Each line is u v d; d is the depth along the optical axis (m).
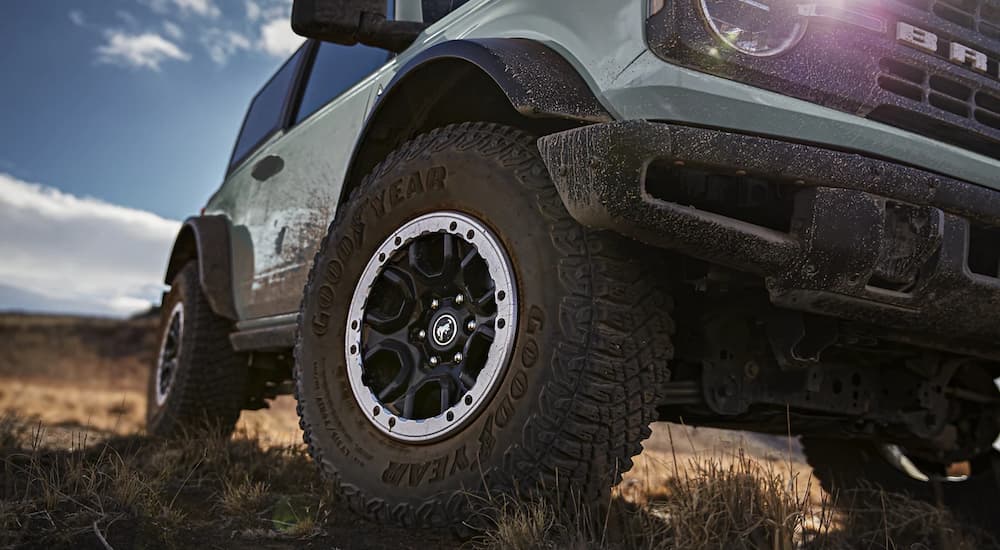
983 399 3.25
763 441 5.05
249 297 4.19
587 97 2.12
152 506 2.36
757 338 2.61
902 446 3.36
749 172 1.98
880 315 2.14
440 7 3.01
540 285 2.12
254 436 4.31
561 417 2.02
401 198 2.52
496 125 2.42
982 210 2.18
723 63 2.03
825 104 2.13
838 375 2.86
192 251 5.30
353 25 2.75
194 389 4.62
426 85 2.63
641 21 2.08
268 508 2.53
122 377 28.11
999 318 2.27
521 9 2.45
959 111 2.34
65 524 2.15
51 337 34.28
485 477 2.09
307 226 3.54
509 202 2.23
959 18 2.37
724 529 2.11
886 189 2.06
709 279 2.21
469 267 2.31
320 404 2.57
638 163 1.89
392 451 2.33
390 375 2.50
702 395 2.53
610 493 2.11
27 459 3.02
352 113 3.32
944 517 2.93
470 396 2.18
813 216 2.00
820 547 2.30
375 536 2.24
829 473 3.61
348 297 2.60
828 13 2.12
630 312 2.09
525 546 1.93
